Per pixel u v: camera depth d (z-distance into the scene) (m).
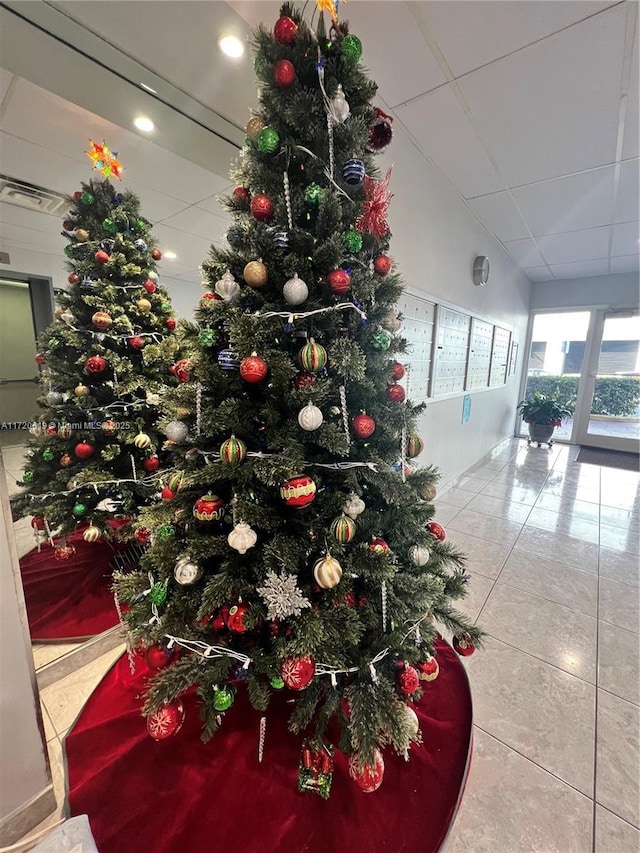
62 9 0.92
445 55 1.47
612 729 1.21
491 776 1.06
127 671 1.33
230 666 0.93
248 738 1.10
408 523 1.04
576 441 5.37
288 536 0.92
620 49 1.43
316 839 0.88
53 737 1.13
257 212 0.85
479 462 4.31
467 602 1.85
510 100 1.73
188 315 2.37
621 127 1.92
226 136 1.40
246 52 1.09
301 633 0.84
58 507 1.31
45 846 0.86
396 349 1.05
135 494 1.54
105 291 1.44
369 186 0.95
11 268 1.21
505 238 3.57
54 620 1.29
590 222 3.14
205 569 0.97
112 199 1.47
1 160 1.21
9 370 1.18
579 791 1.03
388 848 0.87
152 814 0.93
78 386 1.38
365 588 1.05
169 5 0.96
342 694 0.97
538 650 1.54
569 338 5.37
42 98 1.15
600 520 2.85
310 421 0.82
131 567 1.49
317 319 0.90
